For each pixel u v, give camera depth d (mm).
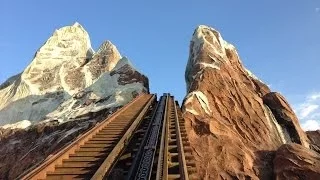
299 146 40031
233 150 38375
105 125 19234
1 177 38469
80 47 81125
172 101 37156
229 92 51406
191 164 12789
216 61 56625
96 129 17125
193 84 51781
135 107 29609
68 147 12586
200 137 39312
